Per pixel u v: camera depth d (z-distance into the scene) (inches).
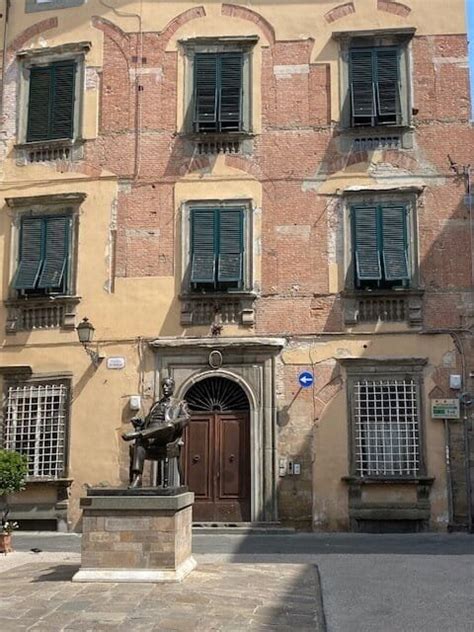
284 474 803.4
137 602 401.1
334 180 855.1
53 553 644.1
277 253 845.2
